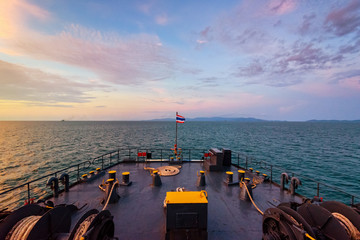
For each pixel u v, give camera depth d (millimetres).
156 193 9117
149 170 12844
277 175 23734
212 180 11141
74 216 6945
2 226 4039
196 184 10383
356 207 5695
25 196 18109
